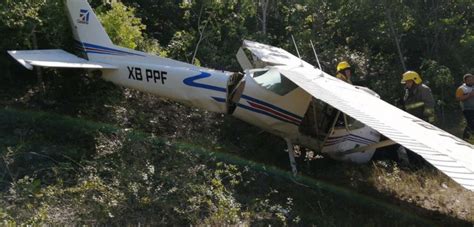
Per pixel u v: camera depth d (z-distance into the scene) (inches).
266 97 277.9
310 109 279.4
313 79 272.5
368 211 240.8
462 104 374.0
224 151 286.5
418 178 285.0
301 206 236.5
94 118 290.5
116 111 297.1
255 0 495.2
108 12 328.2
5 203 194.7
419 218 240.4
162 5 437.4
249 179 255.1
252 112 281.1
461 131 433.7
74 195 206.8
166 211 207.3
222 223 202.2
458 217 244.7
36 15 289.7
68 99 304.5
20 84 315.9
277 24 518.9
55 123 276.2
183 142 282.8
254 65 352.8
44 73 319.3
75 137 264.7
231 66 416.8
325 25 533.0
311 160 294.8
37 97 302.2
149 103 312.8
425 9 546.3
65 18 307.3
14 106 289.6
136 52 293.1
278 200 239.9
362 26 525.0
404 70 489.4
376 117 216.1
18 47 302.7
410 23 529.0
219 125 309.9
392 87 459.8
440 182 285.6
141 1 432.5
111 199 204.2
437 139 200.4
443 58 526.0
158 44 381.7
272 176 265.1
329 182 269.6
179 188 224.1
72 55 296.7
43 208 191.5
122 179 223.0
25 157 238.8
